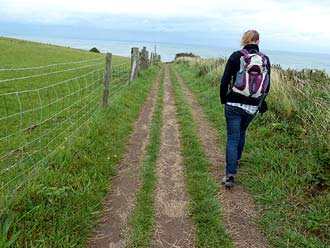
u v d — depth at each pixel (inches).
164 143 252.5
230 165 179.0
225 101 180.4
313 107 257.4
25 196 145.5
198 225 146.9
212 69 648.4
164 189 178.4
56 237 125.6
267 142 233.3
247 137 249.4
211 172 202.8
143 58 789.2
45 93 425.7
